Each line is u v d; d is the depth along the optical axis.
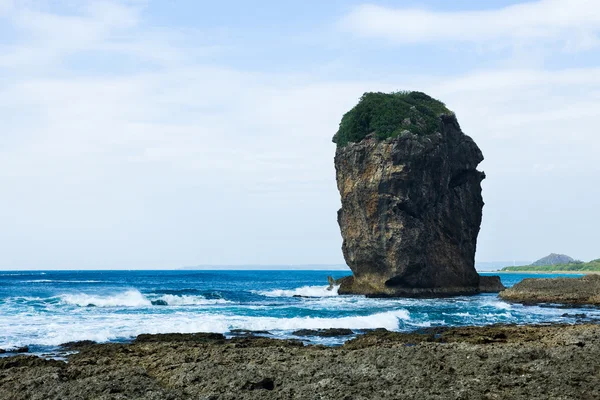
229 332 36.62
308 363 21.48
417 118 77.44
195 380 19.62
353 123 78.62
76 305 55.25
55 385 18.42
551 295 69.00
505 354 22.17
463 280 82.31
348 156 77.00
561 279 75.88
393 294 73.88
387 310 52.06
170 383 19.69
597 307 59.44
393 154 72.06
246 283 140.00
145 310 50.69
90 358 24.91
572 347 23.81
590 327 35.03
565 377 18.67
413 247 72.81
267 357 23.69
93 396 17.25
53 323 39.78
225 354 24.69
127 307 54.12
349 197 77.00
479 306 58.22
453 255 81.38
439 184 77.88
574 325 37.94
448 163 80.38
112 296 63.12
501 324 39.81
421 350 23.53
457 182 85.50
